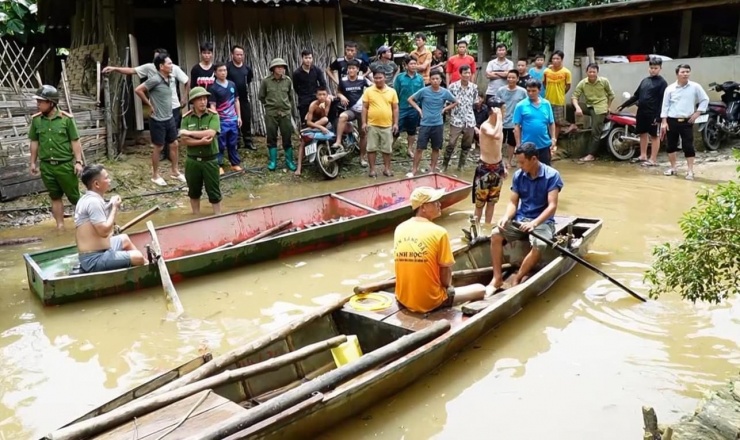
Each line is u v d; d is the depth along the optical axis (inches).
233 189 397.1
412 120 459.5
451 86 437.7
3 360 188.1
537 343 197.2
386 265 271.6
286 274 260.4
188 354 192.7
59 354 192.5
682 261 164.4
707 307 220.7
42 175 302.0
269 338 173.8
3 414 161.2
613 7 486.3
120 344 199.2
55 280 217.9
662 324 208.8
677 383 172.9
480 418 159.5
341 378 153.0
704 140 492.7
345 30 653.9
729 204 154.6
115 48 434.3
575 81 526.6
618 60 534.6
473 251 257.6
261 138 489.7
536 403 165.3
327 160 419.2
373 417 160.1
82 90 449.4
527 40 612.1
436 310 195.6
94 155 404.2
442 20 575.5
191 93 315.6
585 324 209.6
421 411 162.7
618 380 175.2
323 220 331.9
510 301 203.9
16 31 496.4
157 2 459.2
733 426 121.3
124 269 231.5
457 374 179.9
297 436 144.0
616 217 331.6
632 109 511.5
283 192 395.5
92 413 136.4
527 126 331.3
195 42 459.8
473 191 315.6
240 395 162.4
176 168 398.0
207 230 285.3
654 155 466.0
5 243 291.3
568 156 499.8
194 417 135.9
